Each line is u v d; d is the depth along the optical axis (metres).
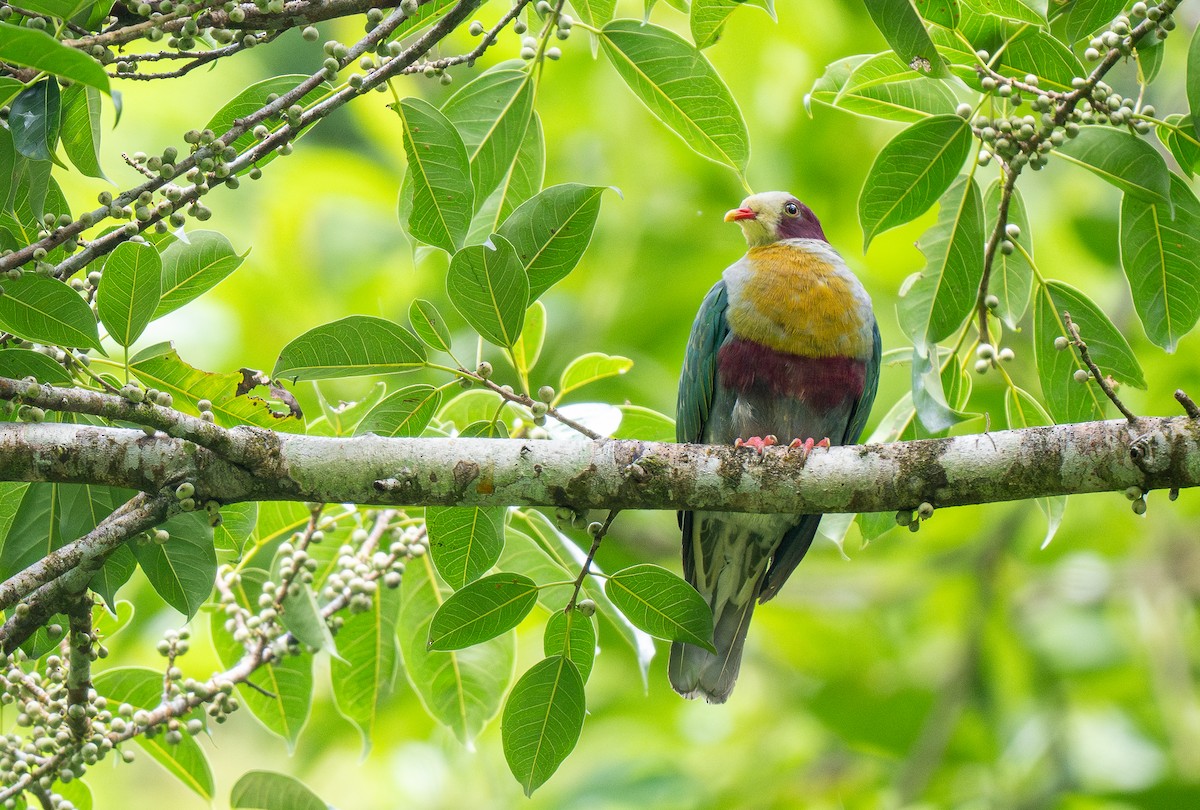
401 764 14.72
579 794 14.50
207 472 6.72
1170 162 13.46
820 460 7.05
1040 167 7.25
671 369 15.72
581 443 7.08
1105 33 6.98
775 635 16.48
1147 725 15.13
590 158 15.73
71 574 6.71
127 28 5.96
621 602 7.23
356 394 14.19
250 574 8.79
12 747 7.18
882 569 16.42
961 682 14.62
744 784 15.03
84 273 7.73
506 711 7.21
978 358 8.11
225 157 6.49
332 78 6.58
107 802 16.61
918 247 7.92
